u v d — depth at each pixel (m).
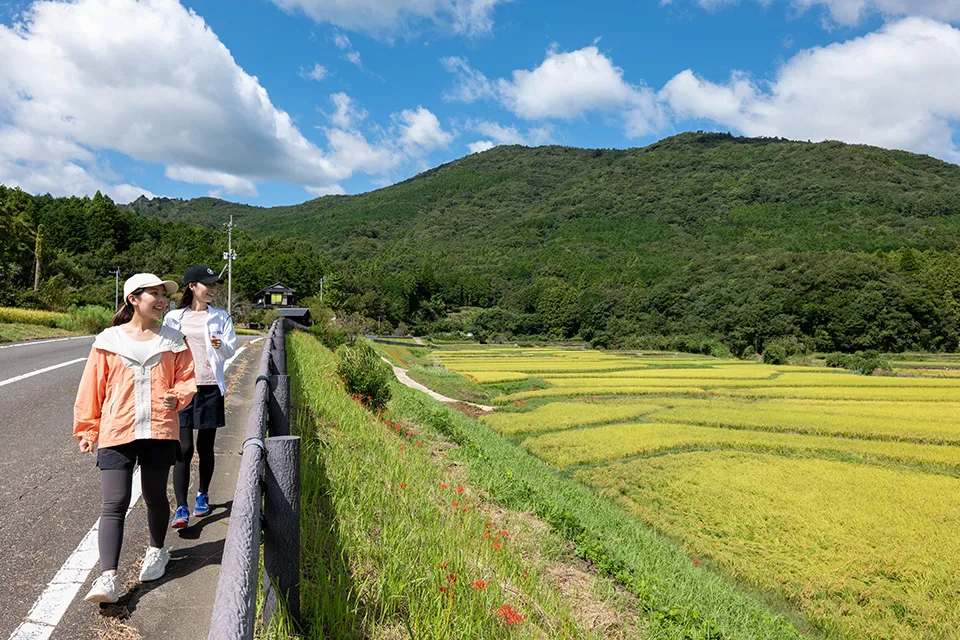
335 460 6.68
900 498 16.42
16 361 13.52
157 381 3.67
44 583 3.58
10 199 62.72
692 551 12.93
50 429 7.37
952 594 11.18
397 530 5.24
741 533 14.05
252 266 94.56
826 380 45.44
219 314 5.19
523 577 6.01
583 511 12.31
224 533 4.65
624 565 8.76
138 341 3.68
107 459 3.51
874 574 12.06
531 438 23.67
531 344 101.38
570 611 6.03
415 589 4.38
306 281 100.81
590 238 165.62
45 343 18.69
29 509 4.69
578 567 8.30
